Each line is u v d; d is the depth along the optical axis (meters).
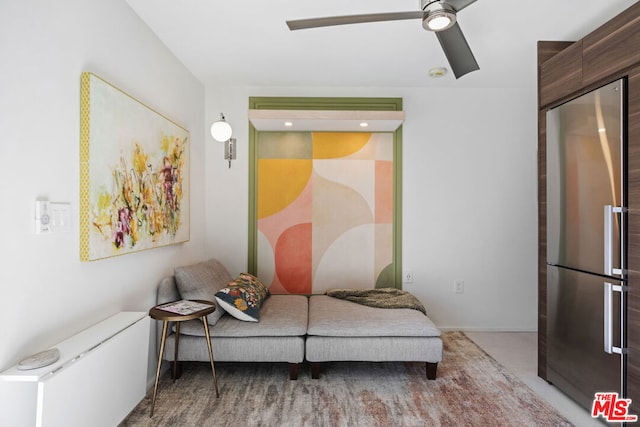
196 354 2.52
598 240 2.03
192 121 3.28
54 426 1.35
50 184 1.56
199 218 3.45
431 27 1.73
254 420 2.08
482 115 3.67
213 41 2.66
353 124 3.38
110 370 1.72
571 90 2.26
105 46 1.95
